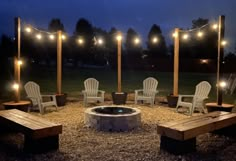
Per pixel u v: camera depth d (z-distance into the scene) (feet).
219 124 13.06
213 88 38.19
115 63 80.02
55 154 11.66
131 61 79.25
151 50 83.20
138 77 56.29
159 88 38.04
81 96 29.37
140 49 83.05
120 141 13.78
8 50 57.62
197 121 12.75
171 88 38.04
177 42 23.80
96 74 62.03
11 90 31.65
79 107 23.15
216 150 12.48
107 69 79.66
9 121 12.90
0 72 51.03
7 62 51.42
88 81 24.82
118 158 11.28
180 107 23.49
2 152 11.87
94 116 16.30
